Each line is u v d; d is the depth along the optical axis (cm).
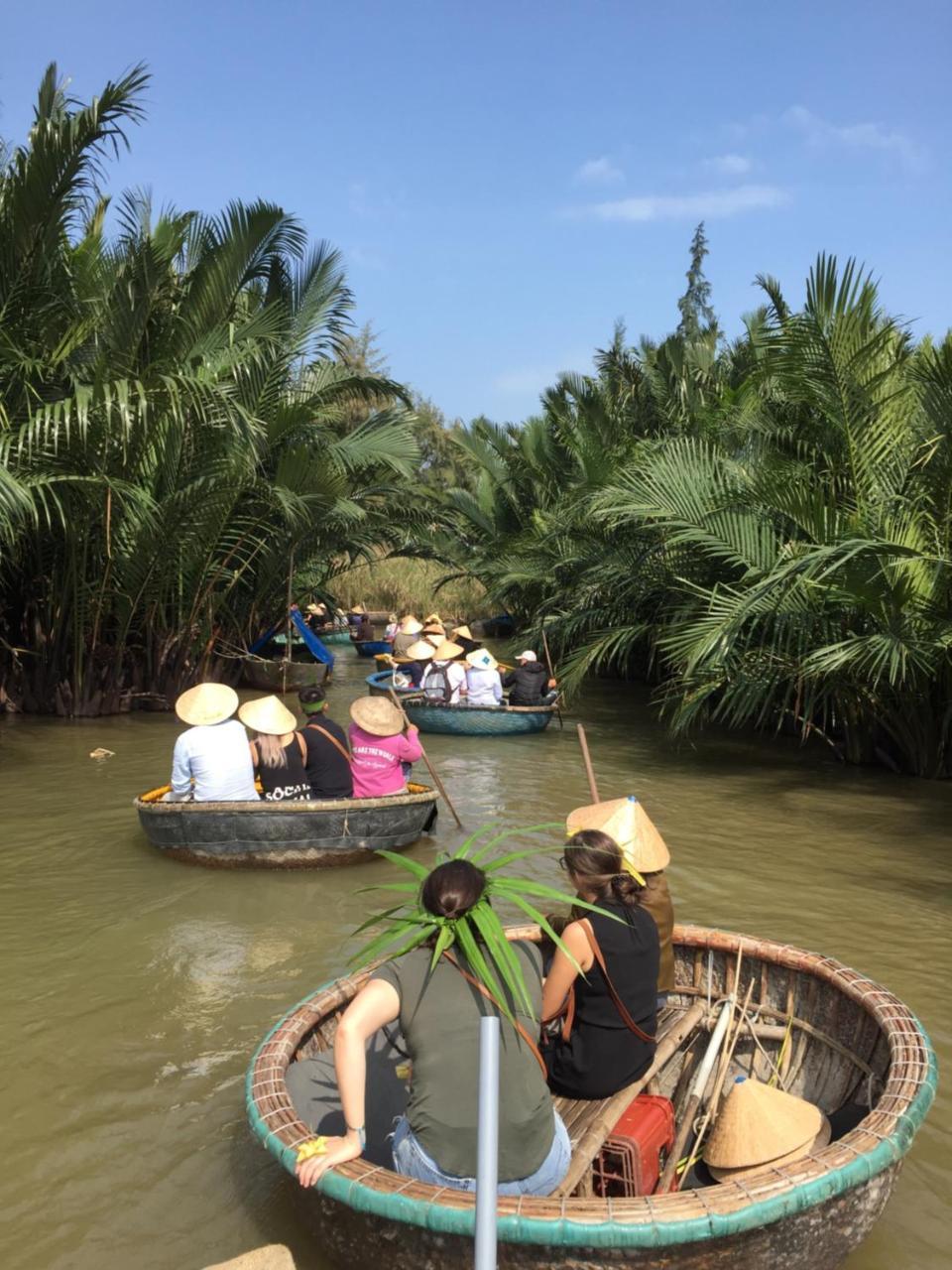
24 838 820
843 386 1062
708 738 1362
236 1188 375
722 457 1277
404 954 321
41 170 1141
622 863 370
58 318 1267
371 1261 304
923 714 1087
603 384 2466
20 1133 411
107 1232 351
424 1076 309
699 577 1270
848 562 952
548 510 2498
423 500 1998
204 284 1370
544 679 1439
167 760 1129
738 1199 286
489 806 956
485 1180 220
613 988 362
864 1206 312
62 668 1449
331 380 1691
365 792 791
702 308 4531
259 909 662
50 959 580
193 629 1513
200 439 1315
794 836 859
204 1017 510
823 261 1023
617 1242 275
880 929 645
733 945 468
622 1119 352
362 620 2505
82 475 1257
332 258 1647
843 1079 415
